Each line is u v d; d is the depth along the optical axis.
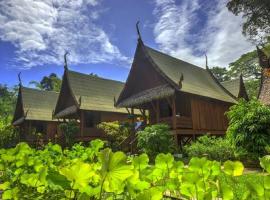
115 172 0.82
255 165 9.48
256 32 20.73
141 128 17.97
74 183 0.90
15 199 1.27
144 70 19.95
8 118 33.34
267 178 0.86
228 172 1.04
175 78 18.33
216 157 11.16
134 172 0.96
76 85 25.84
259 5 19.59
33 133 28.47
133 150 16.02
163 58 20.66
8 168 1.65
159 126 13.06
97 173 0.94
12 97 59.50
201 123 18.50
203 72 25.12
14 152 1.68
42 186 1.20
